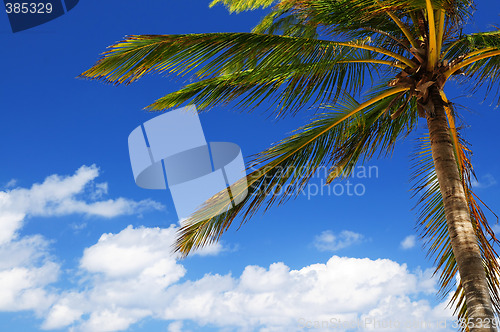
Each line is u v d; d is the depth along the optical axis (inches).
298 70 224.5
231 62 205.9
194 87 251.6
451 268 281.6
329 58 222.7
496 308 262.1
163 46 193.8
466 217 229.0
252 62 210.2
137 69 194.7
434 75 244.8
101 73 190.9
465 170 289.6
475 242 224.8
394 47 275.0
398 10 251.3
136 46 190.7
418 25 253.1
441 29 242.2
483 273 219.1
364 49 256.1
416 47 247.8
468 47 276.1
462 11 231.0
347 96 256.1
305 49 216.8
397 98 263.0
